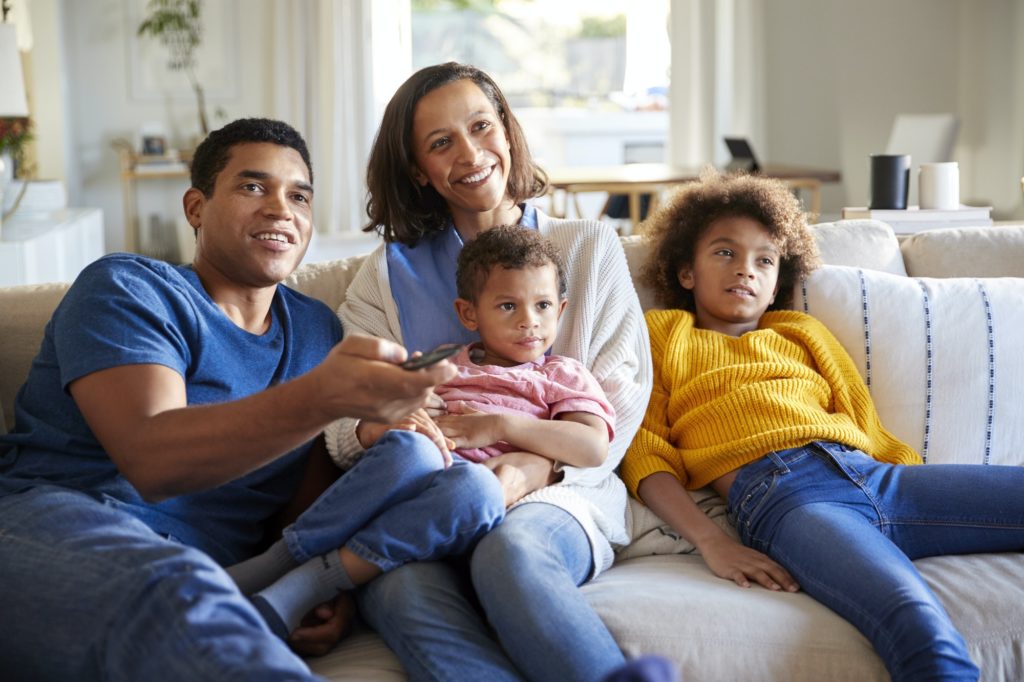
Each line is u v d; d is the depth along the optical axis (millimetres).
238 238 1675
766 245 2049
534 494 1675
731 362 1969
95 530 1372
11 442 1636
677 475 1886
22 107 4078
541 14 8258
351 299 1981
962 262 2254
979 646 1535
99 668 1259
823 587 1579
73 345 1508
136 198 7355
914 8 7113
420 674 1418
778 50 7152
